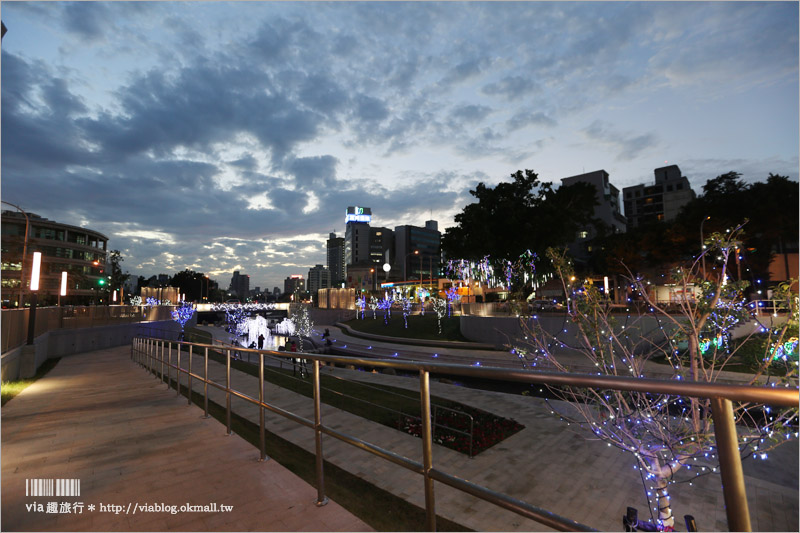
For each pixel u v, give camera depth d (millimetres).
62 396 10023
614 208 87562
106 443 5273
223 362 20625
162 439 5422
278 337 52906
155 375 13336
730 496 1170
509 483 7363
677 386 1271
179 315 50219
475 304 32844
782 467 8086
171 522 3172
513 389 17266
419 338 33938
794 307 4301
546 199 36500
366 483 6910
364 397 13383
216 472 4215
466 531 5559
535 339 6555
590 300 5555
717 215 34719
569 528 1514
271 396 12984
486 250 34688
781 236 34875
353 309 56781
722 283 4848
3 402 9344
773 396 1058
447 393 14414
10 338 14297
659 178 102250
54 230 75312
